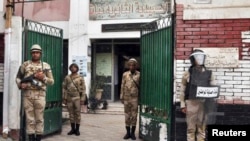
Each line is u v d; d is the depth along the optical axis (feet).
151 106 26.48
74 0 48.65
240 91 22.36
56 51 29.32
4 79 26.40
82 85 29.81
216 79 22.57
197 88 20.77
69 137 28.78
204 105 21.25
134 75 28.22
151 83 26.50
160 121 24.63
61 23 49.49
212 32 22.65
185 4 22.99
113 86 50.85
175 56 23.03
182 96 21.44
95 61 51.19
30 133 23.70
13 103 26.05
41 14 49.93
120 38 48.62
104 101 46.39
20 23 26.07
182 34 22.97
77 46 48.67
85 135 29.78
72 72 29.81
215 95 20.92
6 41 26.21
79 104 29.58
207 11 22.67
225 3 22.53
